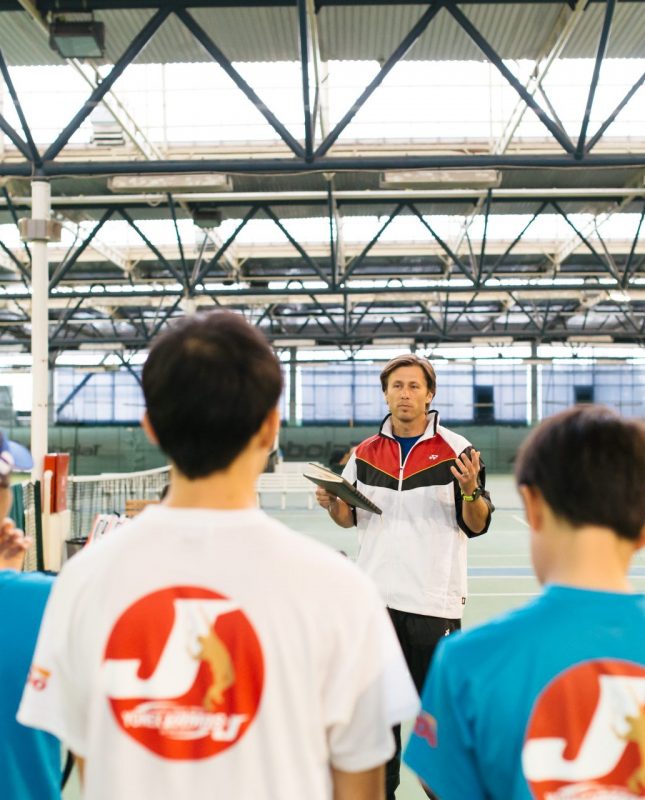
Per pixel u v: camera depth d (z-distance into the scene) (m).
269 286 20.73
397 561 3.31
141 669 1.11
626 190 11.74
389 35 8.27
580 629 1.17
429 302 23.50
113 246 17.20
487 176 8.59
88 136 11.06
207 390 1.16
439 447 3.39
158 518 1.19
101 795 1.09
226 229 16.67
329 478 3.11
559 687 1.14
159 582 1.13
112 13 7.67
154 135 11.26
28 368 31.23
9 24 7.96
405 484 3.38
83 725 1.17
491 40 8.35
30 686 1.20
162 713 1.09
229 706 1.09
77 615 1.16
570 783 1.11
